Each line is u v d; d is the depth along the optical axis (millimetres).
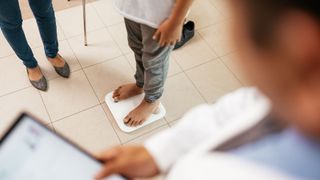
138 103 1558
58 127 1491
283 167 334
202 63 1764
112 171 604
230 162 368
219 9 2020
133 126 1480
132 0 1046
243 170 353
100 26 1906
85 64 1724
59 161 573
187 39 1836
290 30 273
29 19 1897
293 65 285
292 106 311
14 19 1333
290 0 264
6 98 1579
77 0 2023
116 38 1854
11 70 1682
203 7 2039
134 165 597
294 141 340
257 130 379
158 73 1267
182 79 1690
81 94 1605
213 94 1643
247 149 370
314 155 325
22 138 557
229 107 501
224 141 398
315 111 296
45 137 571
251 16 288
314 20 263
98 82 1655
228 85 1675
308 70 280
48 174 562
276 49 288
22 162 550
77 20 1927
